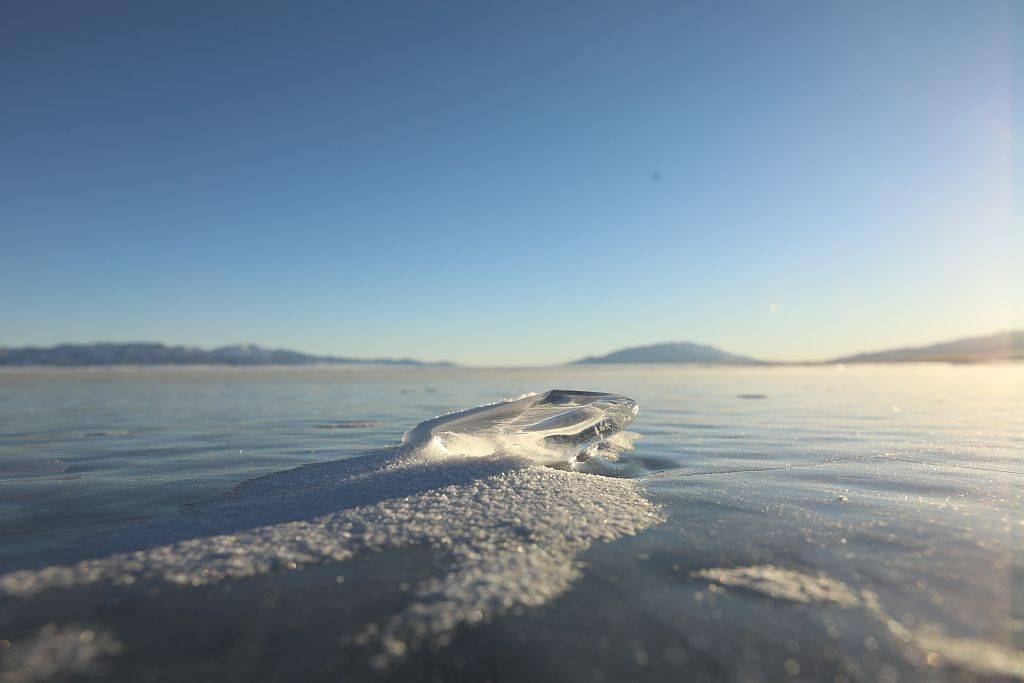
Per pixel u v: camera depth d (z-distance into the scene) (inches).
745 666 64.6
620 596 82.4
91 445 258.4
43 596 83.4
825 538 106.7
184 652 68.9
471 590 84.0
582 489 138.3
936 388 802.2
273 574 90.7
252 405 529.3
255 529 110.7
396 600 81.5
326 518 115.9
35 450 243.3
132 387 982.4
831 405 484.7
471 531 108.1
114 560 96.5
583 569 92.6
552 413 236.7
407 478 142.9
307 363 7539.4
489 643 70.4
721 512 125.5
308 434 297.6
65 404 554.3
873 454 210.2
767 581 87.0
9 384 1114.1
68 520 125.8
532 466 156.3
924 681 61.0
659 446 239.0
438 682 63.0
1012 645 67.7
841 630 72.0
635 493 141.5
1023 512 123.0
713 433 285.7
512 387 906.7
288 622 75.8
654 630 72.9
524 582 87.0
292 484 154.2
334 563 94.7
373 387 944.3
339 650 69.2
